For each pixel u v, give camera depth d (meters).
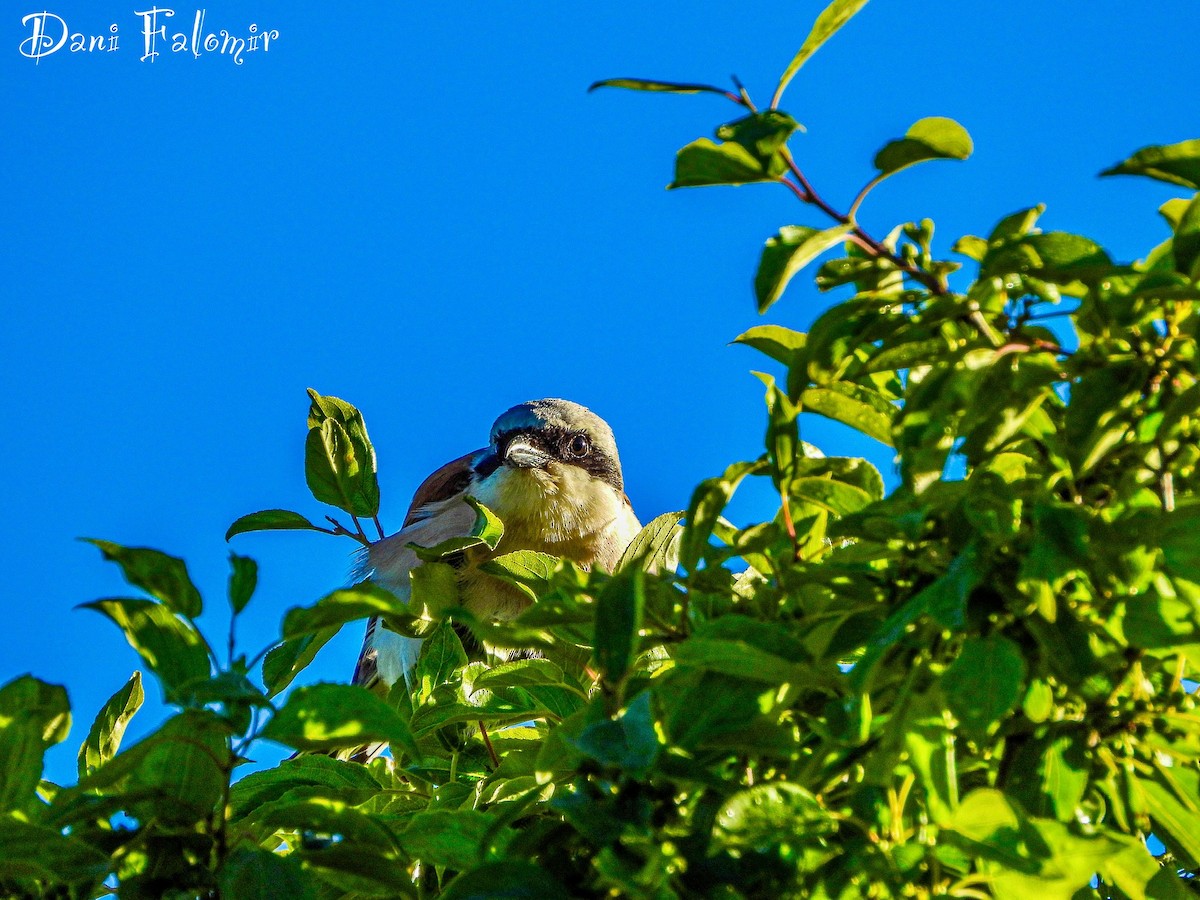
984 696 3.53
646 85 3.98
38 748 4.04
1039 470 4.22
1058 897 3.59
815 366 4.24
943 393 3.77
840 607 4.09
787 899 3.53
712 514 4.13
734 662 3.60
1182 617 3.71
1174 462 4.02
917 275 4.10
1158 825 4.14
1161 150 3.93
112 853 4.05
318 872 4.28
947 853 3.74
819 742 4.23
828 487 4.45
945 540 3.91
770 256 3.89
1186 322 4.02
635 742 3.39
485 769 5.90
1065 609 3.76
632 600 3.78
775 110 3.92
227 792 4.02
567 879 3.71
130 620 4.22
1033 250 4.06
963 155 3.91
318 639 5.18
